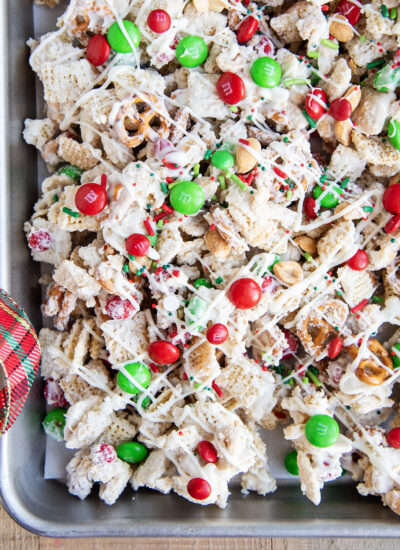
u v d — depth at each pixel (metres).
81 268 0.37
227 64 0.37
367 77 0.38
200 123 0.37
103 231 0.36
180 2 0.37
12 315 0.34
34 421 0.38
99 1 0.36
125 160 0.37
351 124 0.37
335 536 0.35
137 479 0.37
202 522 0.35
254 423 0.38
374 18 0.37
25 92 0.38
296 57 0.37
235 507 0.37
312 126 0.37
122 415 0.38
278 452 0.39
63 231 0.38
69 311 0.37
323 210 0.38
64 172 0.38
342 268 0.38
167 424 0.38
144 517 0.36
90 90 0.37
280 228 0.37
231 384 0.37
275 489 0.38
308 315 0.38
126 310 0.36
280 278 0.37
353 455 0.39
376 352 0.38
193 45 0.37
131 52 0.37
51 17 0.39
